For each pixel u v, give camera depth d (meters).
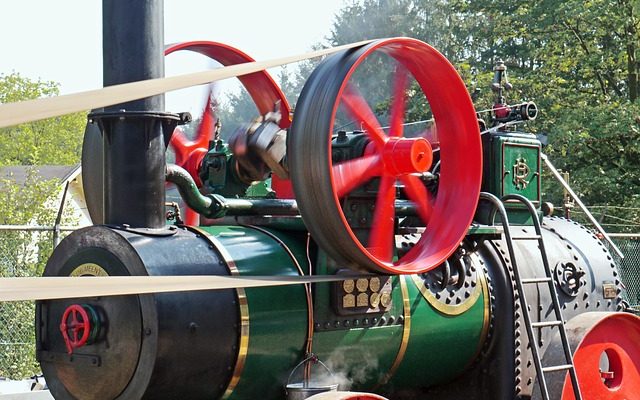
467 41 21.19
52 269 4.37
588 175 17.81
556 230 6.10
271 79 5.51
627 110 17.73
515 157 5.76
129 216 4.19
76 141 47.12
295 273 4.41
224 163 4.96
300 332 4.35
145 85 3.03
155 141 4.23
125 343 4.00
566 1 19.16
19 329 9.67
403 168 4.51
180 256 4.10
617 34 19.78
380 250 4.62
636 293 13.23
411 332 4.84
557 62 20.14
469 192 4.67
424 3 20.31
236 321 4.14
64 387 4.29
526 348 5.41
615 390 5.66
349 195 4.47
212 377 4.11
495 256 5.41
